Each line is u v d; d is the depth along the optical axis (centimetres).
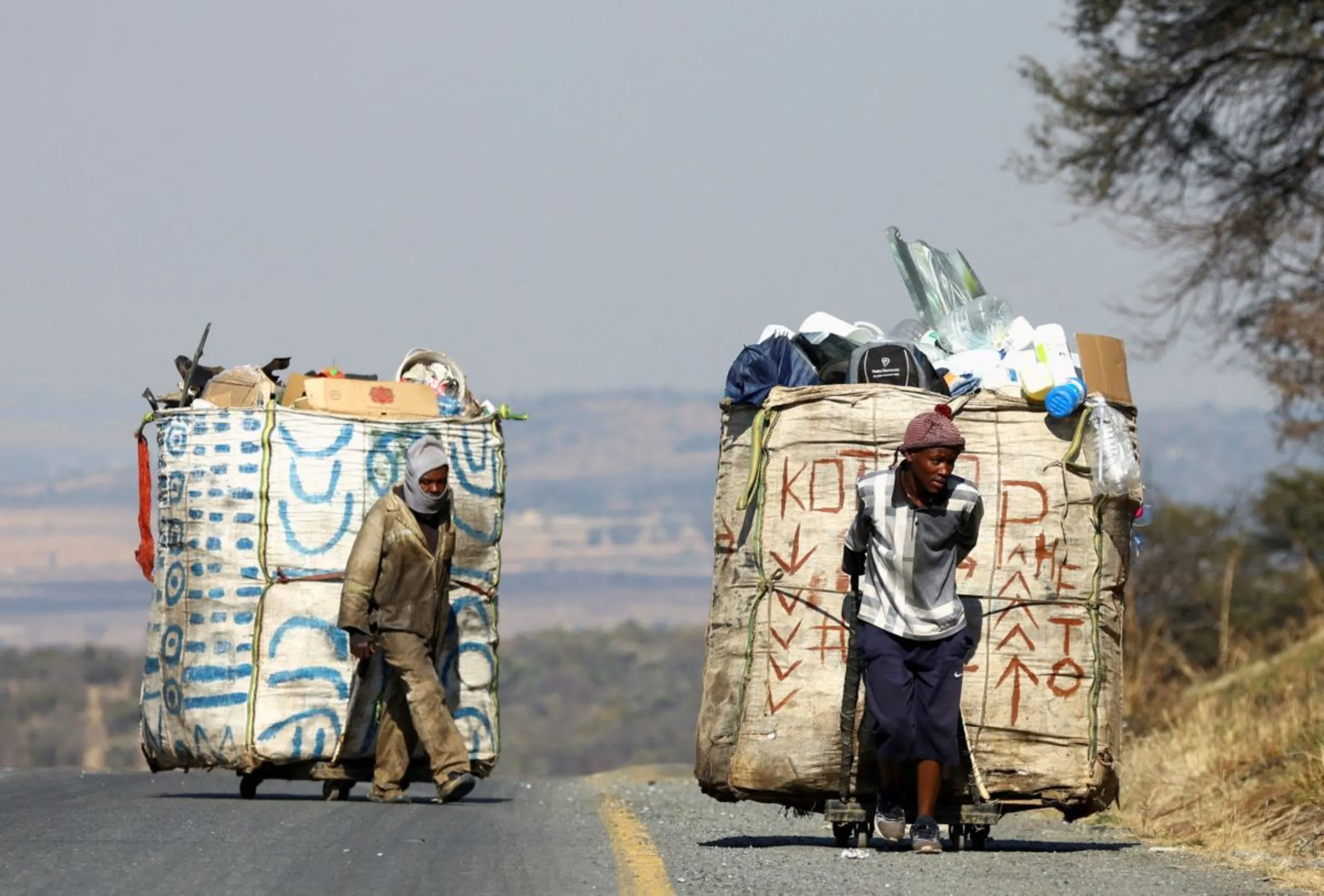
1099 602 3158
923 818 3052
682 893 2519
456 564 4119
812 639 3133
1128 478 3164
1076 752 3125
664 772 6712
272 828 3206
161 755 4066
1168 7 7494
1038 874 2814
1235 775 4362
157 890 2422
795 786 3136
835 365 3347
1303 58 7306
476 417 4209
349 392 4109
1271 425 7644
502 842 3084
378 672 3994
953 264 3606
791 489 3170
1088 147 7625
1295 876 2911
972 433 3177
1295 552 12069
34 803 3616
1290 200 7594
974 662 3122
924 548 3012
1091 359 3228
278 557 4003
